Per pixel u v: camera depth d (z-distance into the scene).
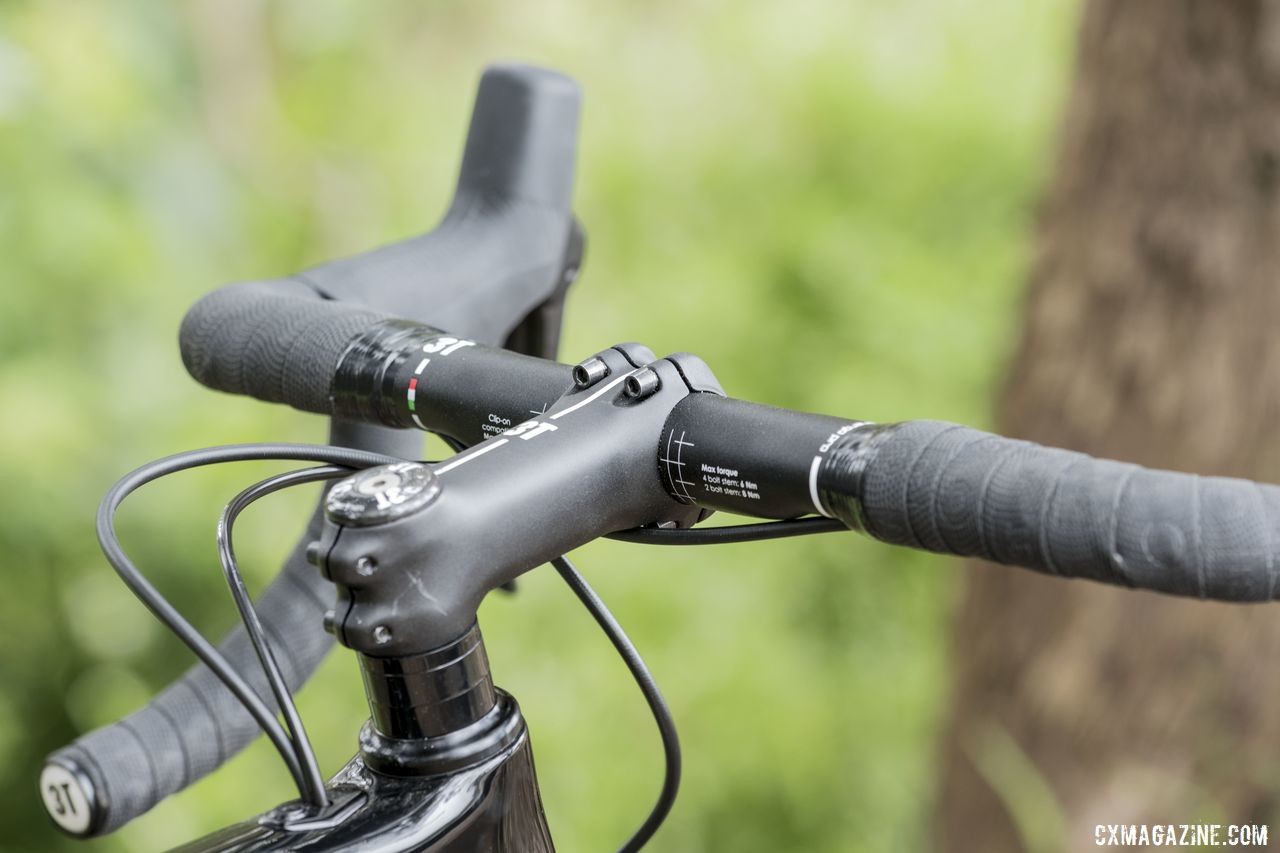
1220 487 0.60
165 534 3.16
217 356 0.94
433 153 4.46
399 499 0.65
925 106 4.98
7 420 2.80
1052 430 2.33
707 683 3.73
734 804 3.81
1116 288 2.22
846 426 0.71
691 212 4.75
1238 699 2.18
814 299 4.52
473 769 0.68
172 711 0.89
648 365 0.77
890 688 4.07
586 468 0.72
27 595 3.23
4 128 2.79
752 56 5.14
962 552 0.66
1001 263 4.60
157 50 3.34
